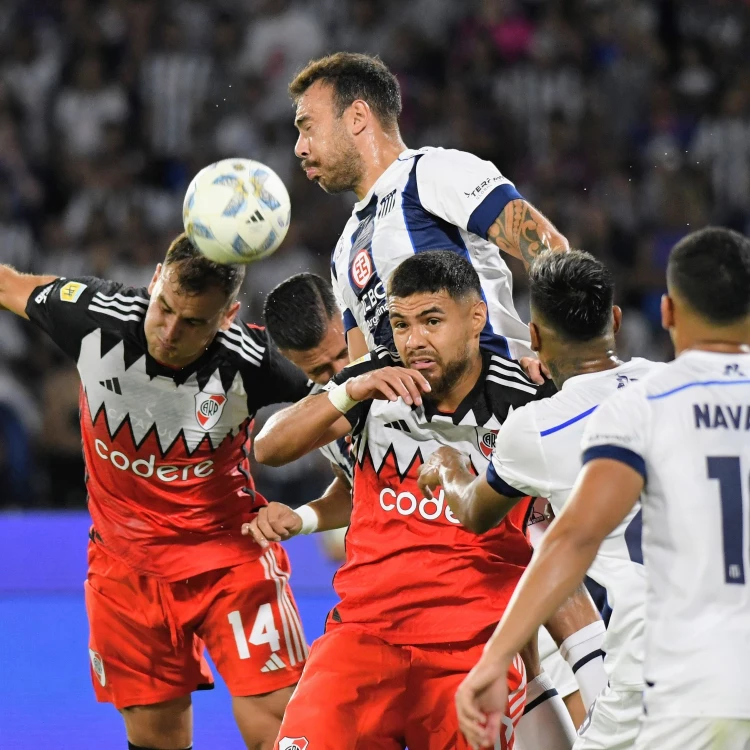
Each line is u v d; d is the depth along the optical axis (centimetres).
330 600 3397
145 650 1681
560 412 1199
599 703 1224
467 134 4672
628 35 4853
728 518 1009
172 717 1716
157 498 1652
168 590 1670
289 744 1349
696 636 999
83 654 2870
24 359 4034
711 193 4550
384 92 1627
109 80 4903
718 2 4941
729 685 984
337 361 1619
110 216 4566
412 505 1411
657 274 4341
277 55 4844
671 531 1017
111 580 1680
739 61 4828
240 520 1706
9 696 2459
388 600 1407
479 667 973
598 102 4738
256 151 4719
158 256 4412
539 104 4728
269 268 4334
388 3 4972
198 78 4841
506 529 1397
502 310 1559
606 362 1247
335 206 4494
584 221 4419
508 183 1536
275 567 1711
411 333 1378
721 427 1026
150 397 1592
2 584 3569
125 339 1567
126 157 4778
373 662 1395
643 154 4644
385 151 1625
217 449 1650
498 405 1402
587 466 1014
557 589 970
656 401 1037
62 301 1595
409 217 1553
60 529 3625
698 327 1077
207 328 1505
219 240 1374
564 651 1457
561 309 1229
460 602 1391
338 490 1683
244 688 1666
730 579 1002
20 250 4500
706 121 4659
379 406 1427
